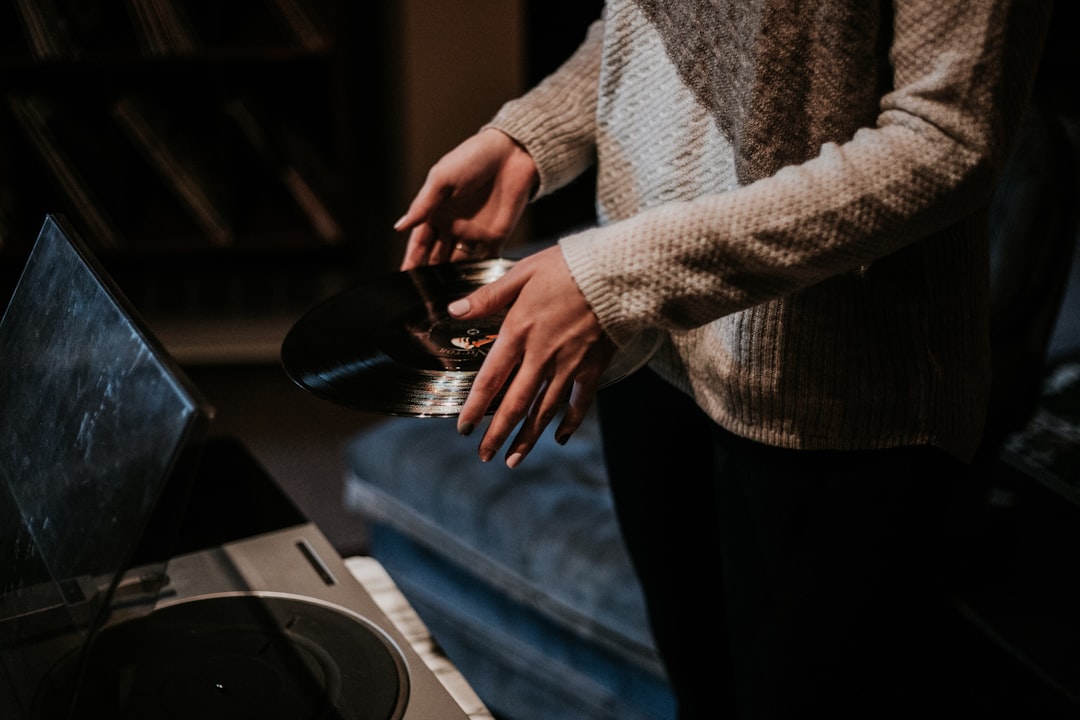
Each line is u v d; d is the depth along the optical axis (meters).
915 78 0.75
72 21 3.01
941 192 0.74
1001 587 1.58
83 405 0.70
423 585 2.02
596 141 1.11
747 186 0.78
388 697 0.76
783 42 0.81
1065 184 1.68
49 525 0.69
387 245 3.54
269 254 3.42
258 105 3.23
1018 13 0.73
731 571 1.13
